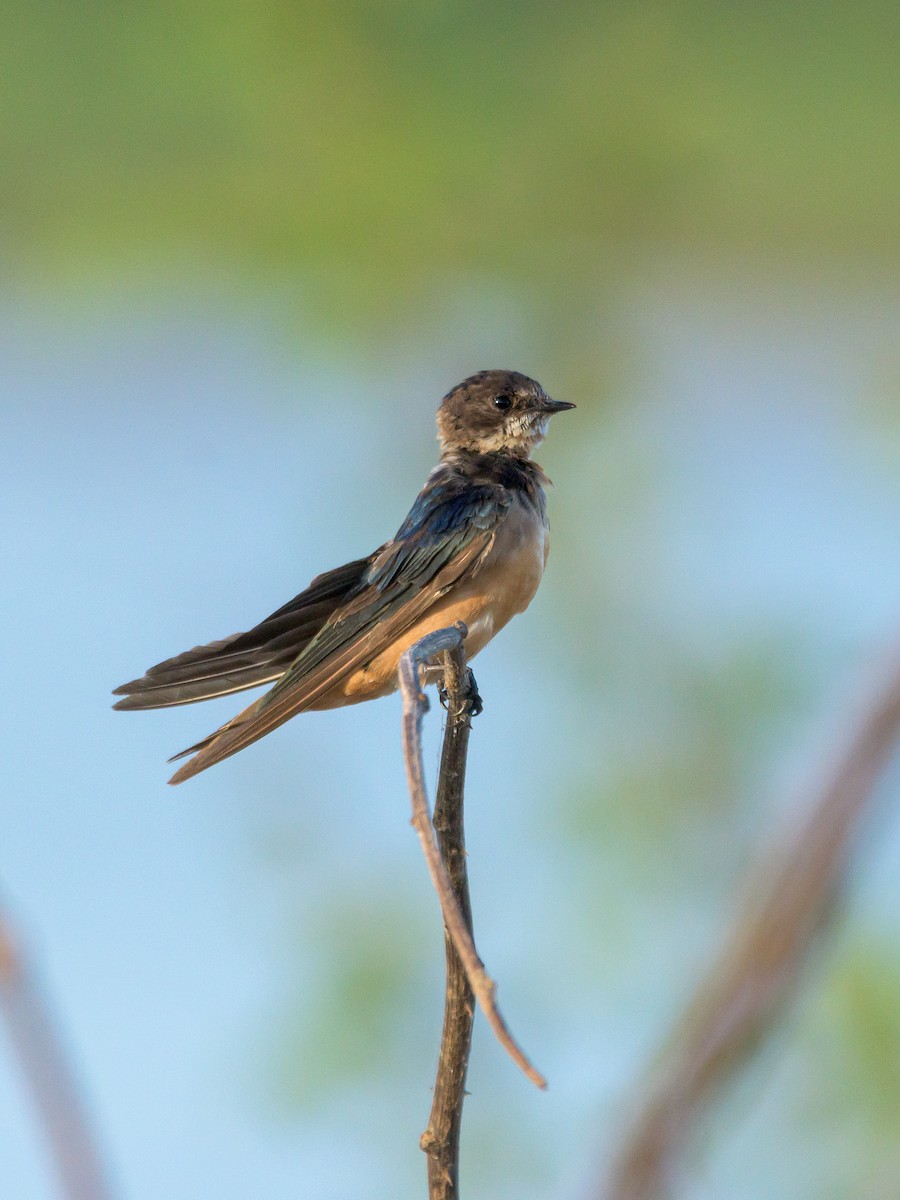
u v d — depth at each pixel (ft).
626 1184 13.34
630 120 61.82
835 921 14.66
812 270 78.54
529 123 60.70
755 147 74.28
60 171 65.46
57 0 63.82
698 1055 13.61
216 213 61.00
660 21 66.18
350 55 60.18
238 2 61.16
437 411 35.04
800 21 79.46
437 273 54.90
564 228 58.85
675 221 63.57
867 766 14.65
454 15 61.57
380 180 57.11
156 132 63.36
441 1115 16.63
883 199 89.10
